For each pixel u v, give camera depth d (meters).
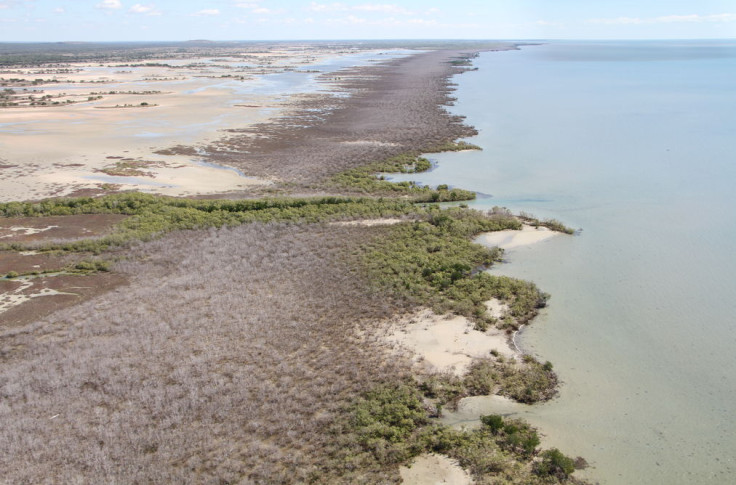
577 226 36.50
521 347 22.98
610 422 18.62
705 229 35.44
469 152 55.56
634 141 59.19
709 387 20.53
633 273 29.62
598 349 22.89
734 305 26.22
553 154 54.53
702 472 16.48
